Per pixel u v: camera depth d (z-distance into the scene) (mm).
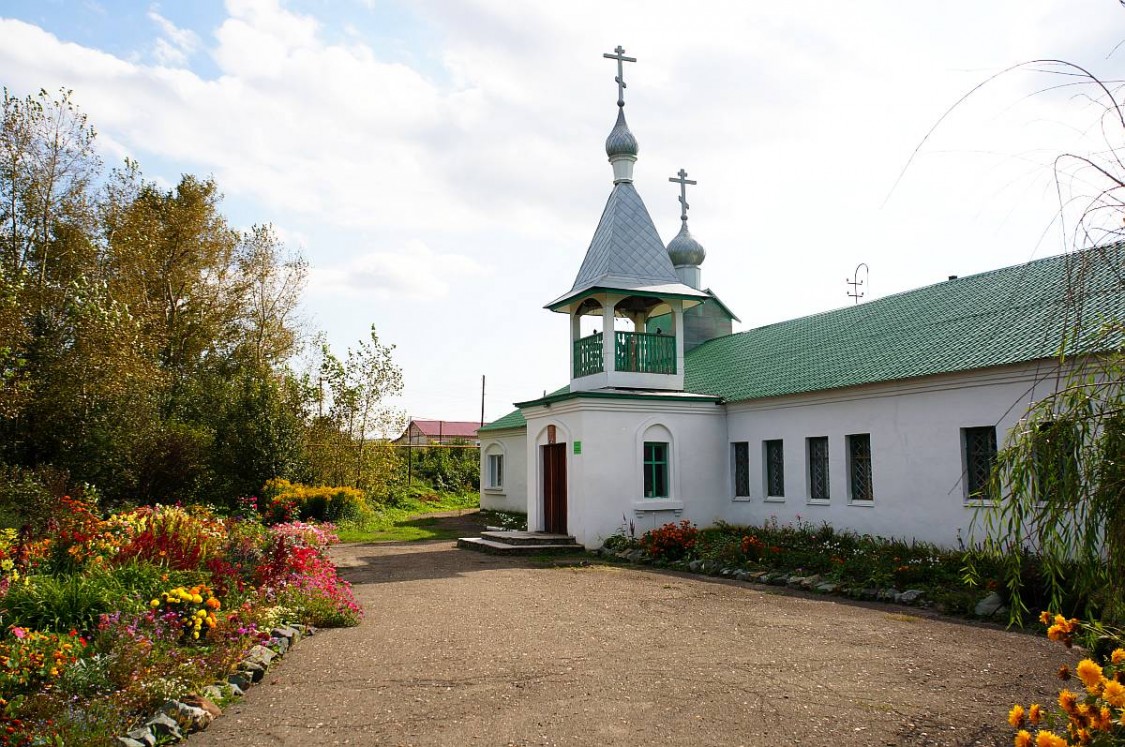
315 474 27766
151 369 23172
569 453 19062
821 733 5859
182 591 7859
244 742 5832
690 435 19578
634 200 21281
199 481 22500
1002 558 5500
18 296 19203
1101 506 4289
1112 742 3934
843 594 11930
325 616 9844
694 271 27672
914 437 14789
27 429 19422
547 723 6148
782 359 20391
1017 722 4293
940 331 16062
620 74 22125
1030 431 4578
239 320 34062
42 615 7480
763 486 18781
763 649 8453
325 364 28969
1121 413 4266
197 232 32250
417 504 34000
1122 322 4504
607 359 19609
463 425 74562
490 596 12172
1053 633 4641
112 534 10906
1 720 5477
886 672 7480
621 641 8891
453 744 5746
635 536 18453
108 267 26219
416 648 8633
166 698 6289
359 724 6188
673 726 6043
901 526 14953
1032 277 16094
